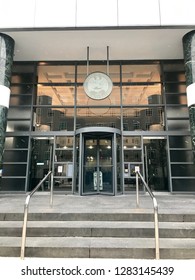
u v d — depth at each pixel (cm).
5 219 480
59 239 408
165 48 916
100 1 793
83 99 977
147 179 894
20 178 891
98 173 874
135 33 820
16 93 980
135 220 478
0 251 371
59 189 882
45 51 938
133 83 993
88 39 858
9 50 823
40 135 932
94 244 381
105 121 950
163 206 571
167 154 909
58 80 1005
